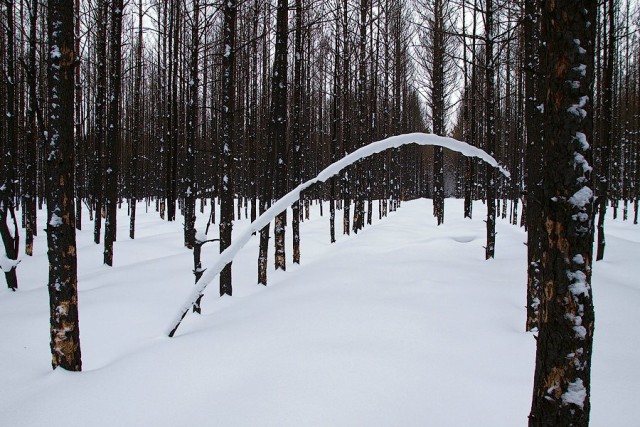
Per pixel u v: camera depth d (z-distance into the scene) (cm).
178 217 2252
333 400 308
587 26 206
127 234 1627
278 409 300
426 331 444
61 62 400
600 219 904
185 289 721
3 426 307
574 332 209
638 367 371
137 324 540
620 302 555
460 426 282
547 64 216
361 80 1606
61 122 398
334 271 752
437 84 1880
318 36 1728
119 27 1091
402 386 327
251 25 1367
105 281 788
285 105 898
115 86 1067
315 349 393
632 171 2692
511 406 303
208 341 432
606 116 927
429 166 4959
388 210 2758
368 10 1603
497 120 2548
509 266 809
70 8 402
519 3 761
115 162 1047
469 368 362
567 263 210
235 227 1680
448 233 1348
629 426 285
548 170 217
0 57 1262
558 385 212
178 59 1669
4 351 438
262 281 806
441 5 1659
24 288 832
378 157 2209
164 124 2150
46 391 355
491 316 503
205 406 312
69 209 398
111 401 329
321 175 313
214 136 2062
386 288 616
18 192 1989
